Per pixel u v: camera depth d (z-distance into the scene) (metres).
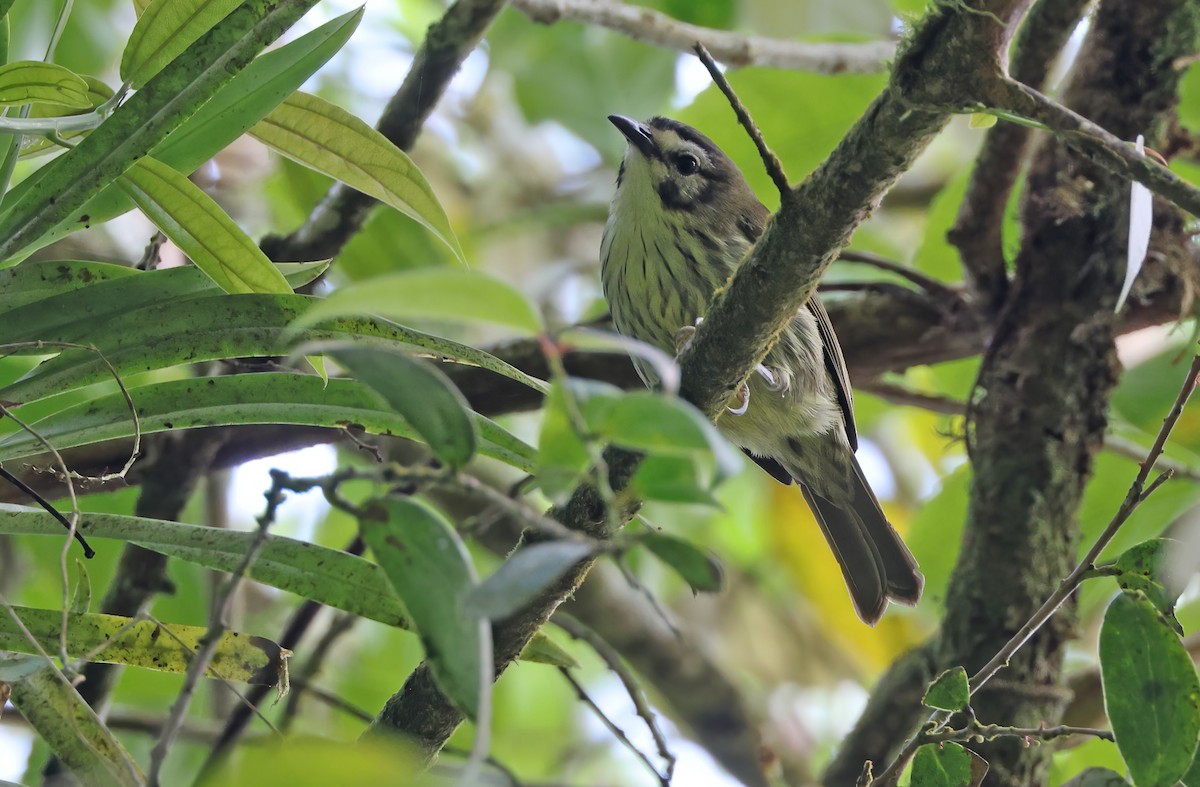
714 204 9.57
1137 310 8.02
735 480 12.88
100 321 5.15
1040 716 7.23
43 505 4.95
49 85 4.73
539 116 12.80
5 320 5.12
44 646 4.83
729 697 10.81
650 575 12.56
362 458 9.86
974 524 7.79
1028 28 7.05
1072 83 8.07
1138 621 4.56
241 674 4.98
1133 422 9.34
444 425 3.54
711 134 9.97
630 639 10.77
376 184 5.41
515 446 5.00
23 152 5.55
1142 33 7.84
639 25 9.66
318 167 5.43
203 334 5.08
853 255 8.97
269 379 5.27
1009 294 8.22
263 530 3.64
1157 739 4.49
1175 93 7.90
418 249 9.98
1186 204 4.65
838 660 13.39
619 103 12.80
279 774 3.10
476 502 10.23
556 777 12.41
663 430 3.32
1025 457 7.74
